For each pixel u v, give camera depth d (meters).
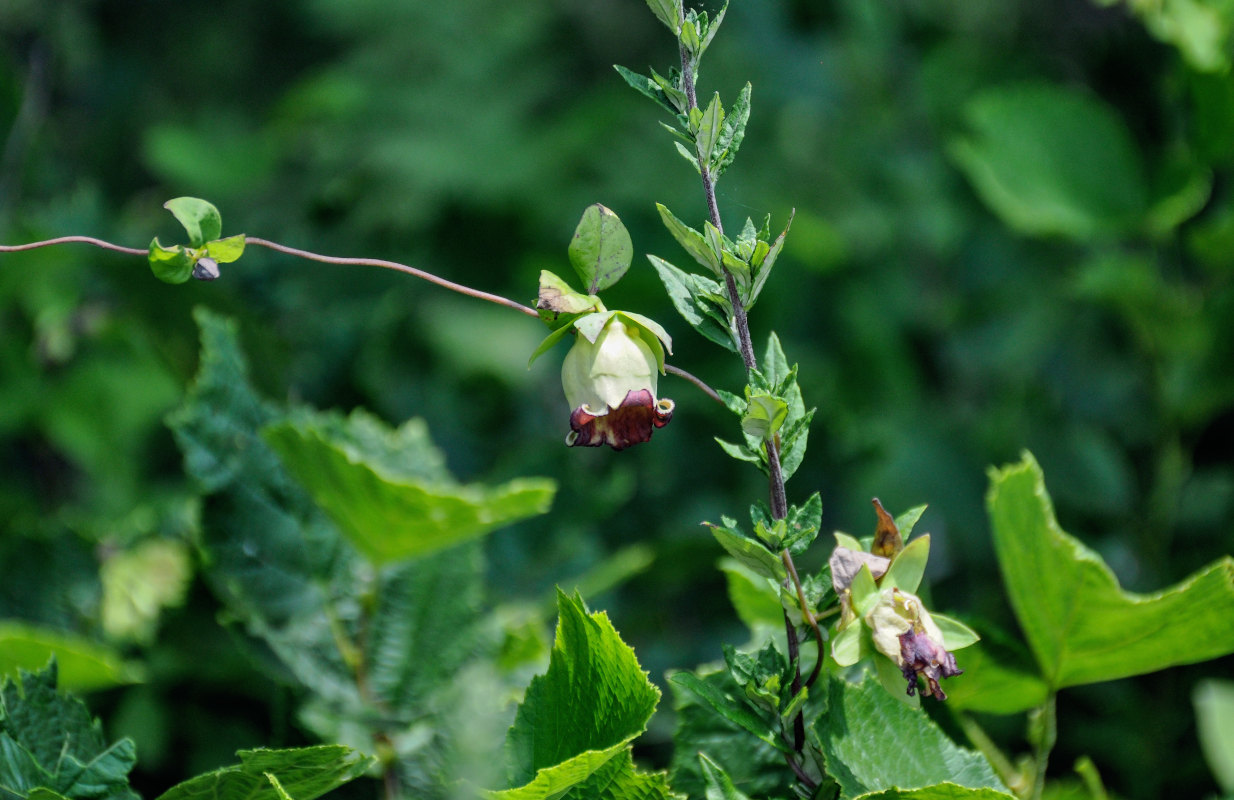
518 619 1.17
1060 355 2.02
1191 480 1.61
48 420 1.86
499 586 1.23
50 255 1.69
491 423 2.21
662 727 1.15
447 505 1.06
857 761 0.97
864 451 1.89
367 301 1.69
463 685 1.07
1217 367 1.53
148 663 1.16
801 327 2.32
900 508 1.83
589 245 0.98
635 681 0.95
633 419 0.97
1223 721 1.20
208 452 1.09
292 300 1.70
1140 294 1.57
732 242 0.98
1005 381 2.06
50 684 0.99
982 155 1.61
